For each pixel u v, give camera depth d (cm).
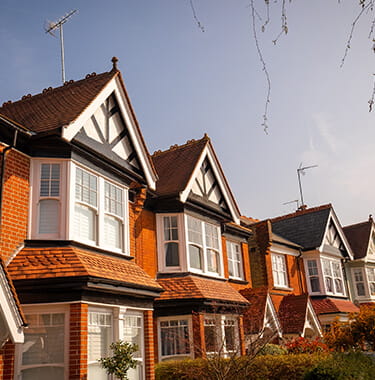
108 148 1215
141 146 1341
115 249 1184
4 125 945
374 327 1519
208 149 1695
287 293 2175
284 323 1889
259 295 1706
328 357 1159
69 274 903
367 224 2905
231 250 1877
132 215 1330
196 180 1620
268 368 1165
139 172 1345
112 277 997
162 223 1502
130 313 1102
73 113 1086
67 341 891
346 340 1563
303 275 2395
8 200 952
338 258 2630
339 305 2342
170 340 1354
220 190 1730
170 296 1358
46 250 970
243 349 1499
